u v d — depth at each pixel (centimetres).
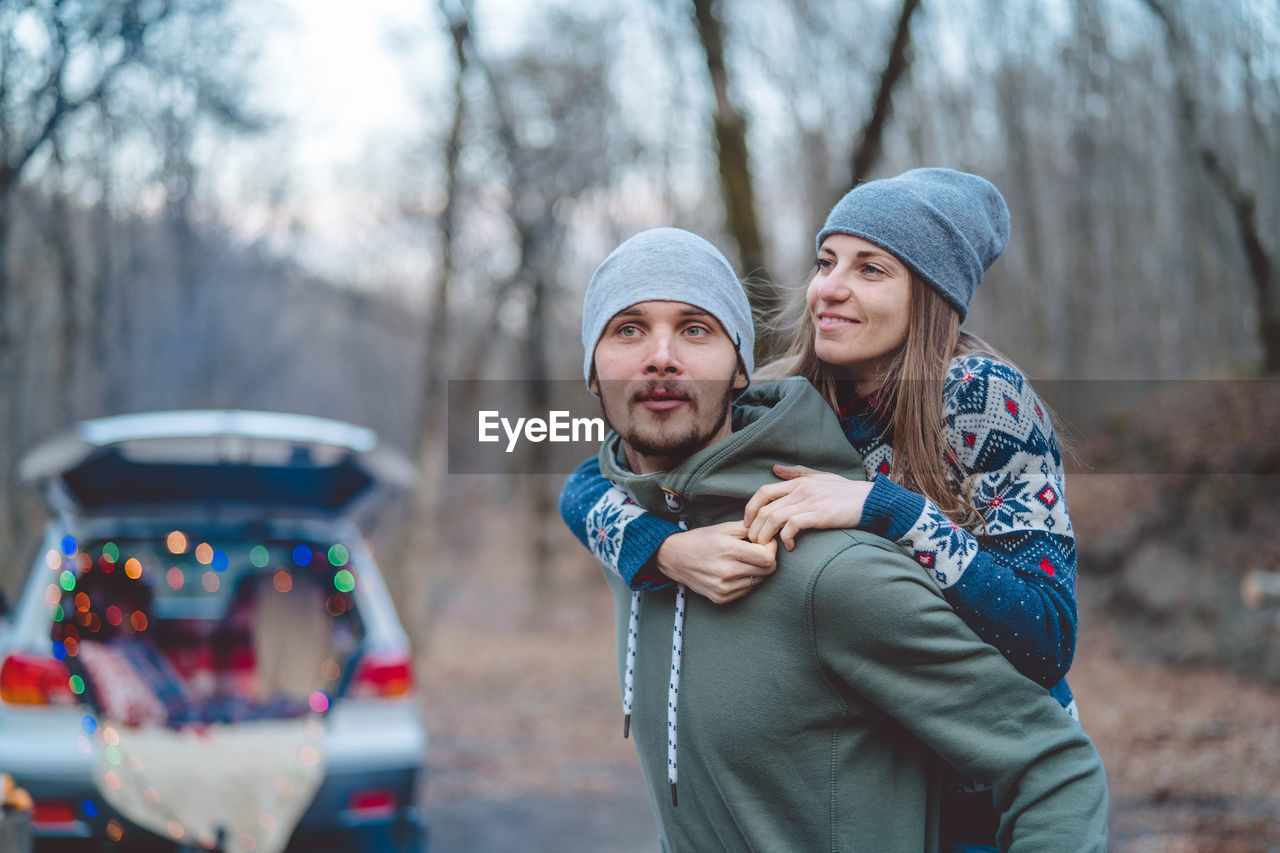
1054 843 132
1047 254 1784
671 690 149
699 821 149
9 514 825
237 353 1416
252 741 370
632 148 1688
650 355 148
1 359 856
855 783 141
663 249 151
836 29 1105
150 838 354
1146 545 1206
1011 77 1723
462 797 636
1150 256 1702
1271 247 1366
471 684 1066
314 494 454
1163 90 1488
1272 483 1166
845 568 136
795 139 1219
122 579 427
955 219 163
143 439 400
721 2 653
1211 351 1564
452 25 1089
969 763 136
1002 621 137
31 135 802
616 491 167
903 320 161
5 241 830
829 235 167
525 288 1755
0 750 352
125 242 1050
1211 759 682
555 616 1769
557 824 578
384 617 426
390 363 2517
